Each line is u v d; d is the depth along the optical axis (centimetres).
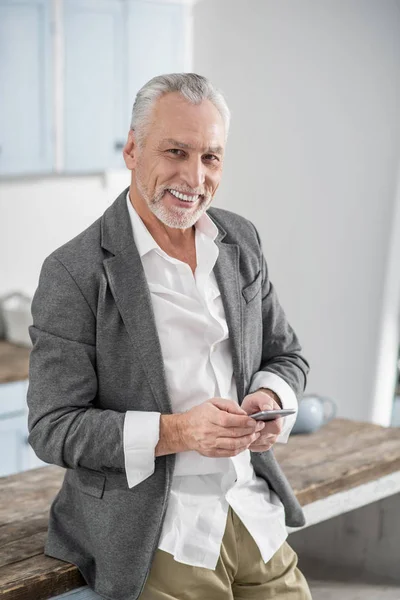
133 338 151
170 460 153
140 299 152
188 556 155
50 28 345
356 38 344
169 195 150
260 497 169
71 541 164
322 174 363
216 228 163
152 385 151
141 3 369
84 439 148
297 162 371
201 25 392
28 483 206
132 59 371
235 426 145
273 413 149
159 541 154
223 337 159
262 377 168
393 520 250
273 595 167
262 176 385
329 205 362
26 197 376
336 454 229
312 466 219
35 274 386
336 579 254
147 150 149
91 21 355
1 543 170
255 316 168
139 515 152
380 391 356
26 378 326
